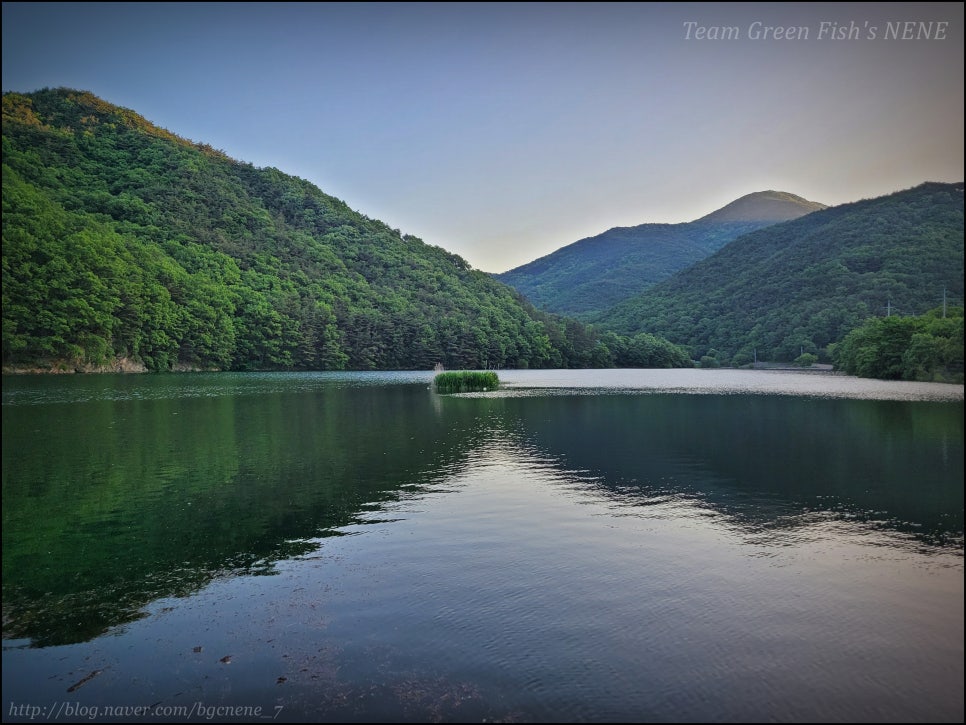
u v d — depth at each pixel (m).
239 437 32.44
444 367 156.88
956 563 13.62
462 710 8.19
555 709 8.20
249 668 9.30
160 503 18.80
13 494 19.92
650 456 27.11
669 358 191.00
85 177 161.50
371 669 9.20
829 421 40.28
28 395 58.69
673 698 8.43
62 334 92.75
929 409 48.47
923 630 10.38
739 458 26.67
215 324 120.25
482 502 18.89
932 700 8.40
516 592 11.91
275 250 172.88
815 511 18.02
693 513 17.70
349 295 168.88
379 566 13.38
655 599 11.59
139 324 104.19
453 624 10.58
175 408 47.88
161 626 10.68
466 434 33.91
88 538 15.48
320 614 11.03
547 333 182.88
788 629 10.41
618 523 16.64
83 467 24.25
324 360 137.75
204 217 166.88
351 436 32.97
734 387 80.38
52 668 9.41
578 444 30.42
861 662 9.35
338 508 18.19
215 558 14.02
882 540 15.26
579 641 9.97
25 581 12.75
